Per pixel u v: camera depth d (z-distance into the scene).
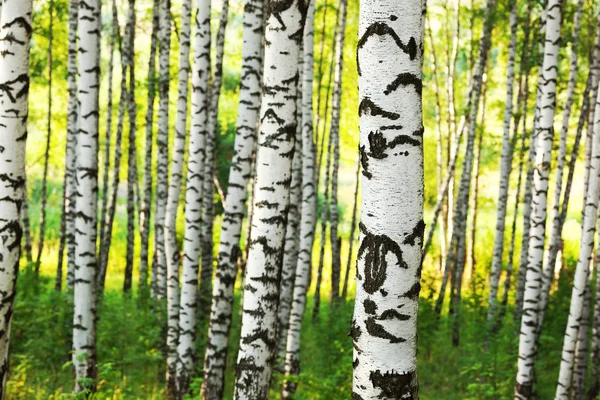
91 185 7.48
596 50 11.82
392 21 2.74
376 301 2.76
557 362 12.70
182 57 10.40
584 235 8.28
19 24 4.42
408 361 2.77
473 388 9.88
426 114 29.00
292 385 8.84
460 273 15.99
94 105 7.38
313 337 12.92
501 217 15.24
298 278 9.24
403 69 2.74
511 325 13.18
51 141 23.95
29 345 10.73
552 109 8.50
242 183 6.67
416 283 2.79
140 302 13.87
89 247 7.52
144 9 18.52
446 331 15.27
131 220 17.67
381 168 2.76
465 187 16.66
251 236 5.06
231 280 6.74
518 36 17.84
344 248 32.53
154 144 26.42
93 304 7.61
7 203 4.45
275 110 4.93
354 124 23.78
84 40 7.25
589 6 14.66
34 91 24.19
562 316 13.98
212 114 13.45
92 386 7.62
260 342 5.04
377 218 2.76
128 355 10.55
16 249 4.52
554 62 8.49
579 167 35.31
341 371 7.56
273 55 4.90
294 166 9.66
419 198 2.78
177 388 9.01
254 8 6.45
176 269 10.09
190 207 8.87
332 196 18.81
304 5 4.90
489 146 26.59
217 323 6.74
